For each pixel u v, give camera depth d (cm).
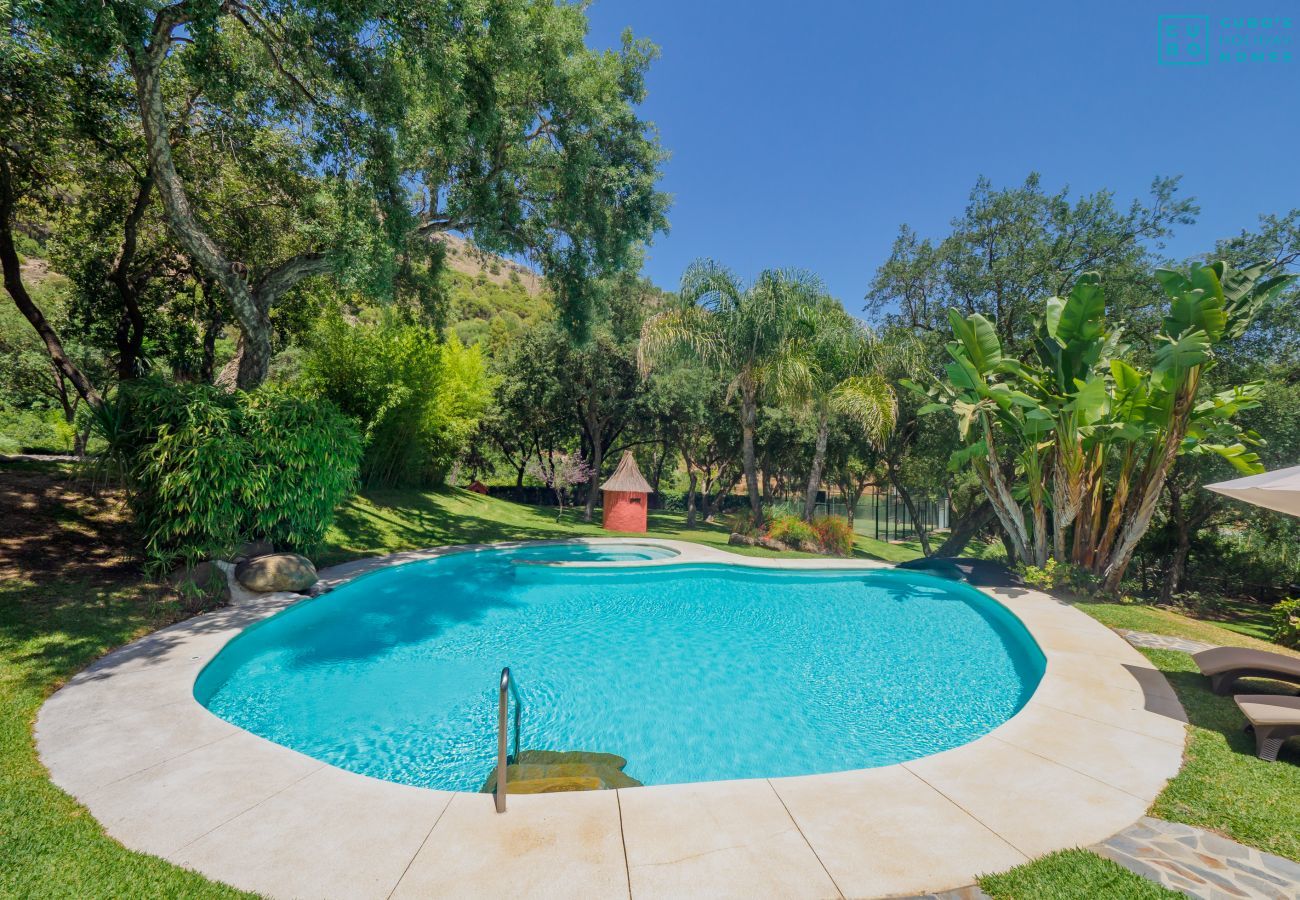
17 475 1093
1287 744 473
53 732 450
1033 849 329
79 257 1398
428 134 1038
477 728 571
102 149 1106
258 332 1097
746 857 318
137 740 443
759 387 1847
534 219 1438
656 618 978
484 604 1023
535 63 1134
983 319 1114
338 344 1686
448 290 1580
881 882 298
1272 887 295
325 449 969
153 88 816
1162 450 1024
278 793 377
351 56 893
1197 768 429
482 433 3206
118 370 1420
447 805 369
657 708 635
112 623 694
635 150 1374
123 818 344
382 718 586
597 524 2520
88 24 641
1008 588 1113
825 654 816
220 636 683
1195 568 1852
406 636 838
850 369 1786
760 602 1095
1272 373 1565
